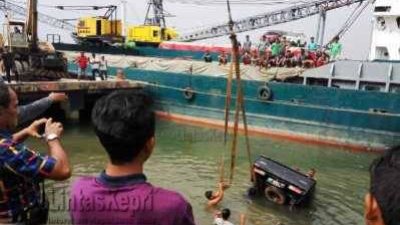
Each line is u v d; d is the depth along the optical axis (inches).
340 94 931.3
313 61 1133.7
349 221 559.8
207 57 1371.8
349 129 924.6
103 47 1723.7
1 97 133.2
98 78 1310.3
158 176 722.8
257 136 1045.2
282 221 545.0
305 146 971.3
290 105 992.2
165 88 1194.0
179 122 1179.3
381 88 932.6
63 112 1151.6
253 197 618.5
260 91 1029.8
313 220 553.9
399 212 56.6
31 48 1176.8
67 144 928.9
